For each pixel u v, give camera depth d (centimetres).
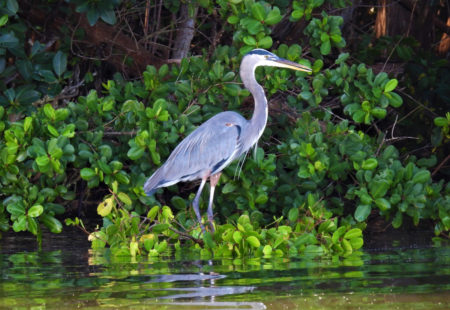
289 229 1026
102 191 1644
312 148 1131
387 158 1209
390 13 1869
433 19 1909
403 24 1886
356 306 605
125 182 1105
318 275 780
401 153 1584
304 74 1244
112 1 1158
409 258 939
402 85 1608
